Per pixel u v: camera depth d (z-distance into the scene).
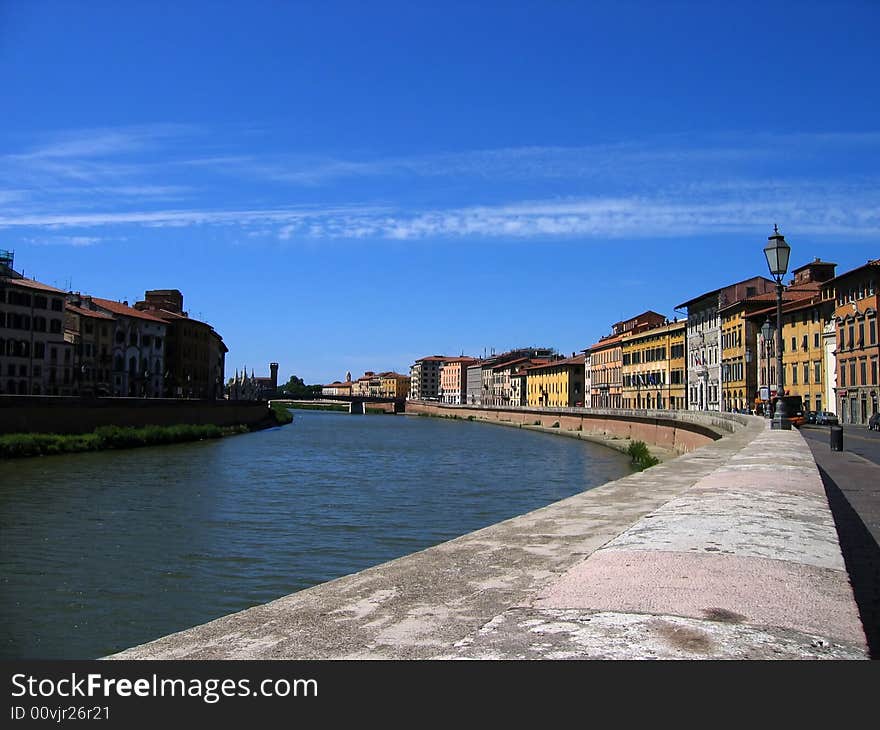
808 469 10.69
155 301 147.25
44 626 16.97
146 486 41.94
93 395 113.12
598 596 3.89
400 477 49.69
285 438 95.81
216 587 20.38
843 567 4.60
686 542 5.21
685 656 3.03
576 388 160.75
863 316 65.62
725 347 95.25
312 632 4.30
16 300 96.19
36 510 32.81
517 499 38.41
